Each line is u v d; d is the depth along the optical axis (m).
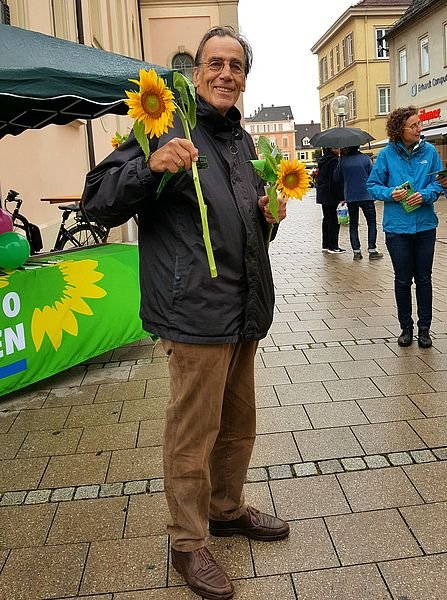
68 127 12.30
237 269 2.30
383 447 3.52
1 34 4.02
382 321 6.11
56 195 11.09
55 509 3.04
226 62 2.25
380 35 48.50
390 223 5.06
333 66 54.97
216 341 2.27
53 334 4.62
